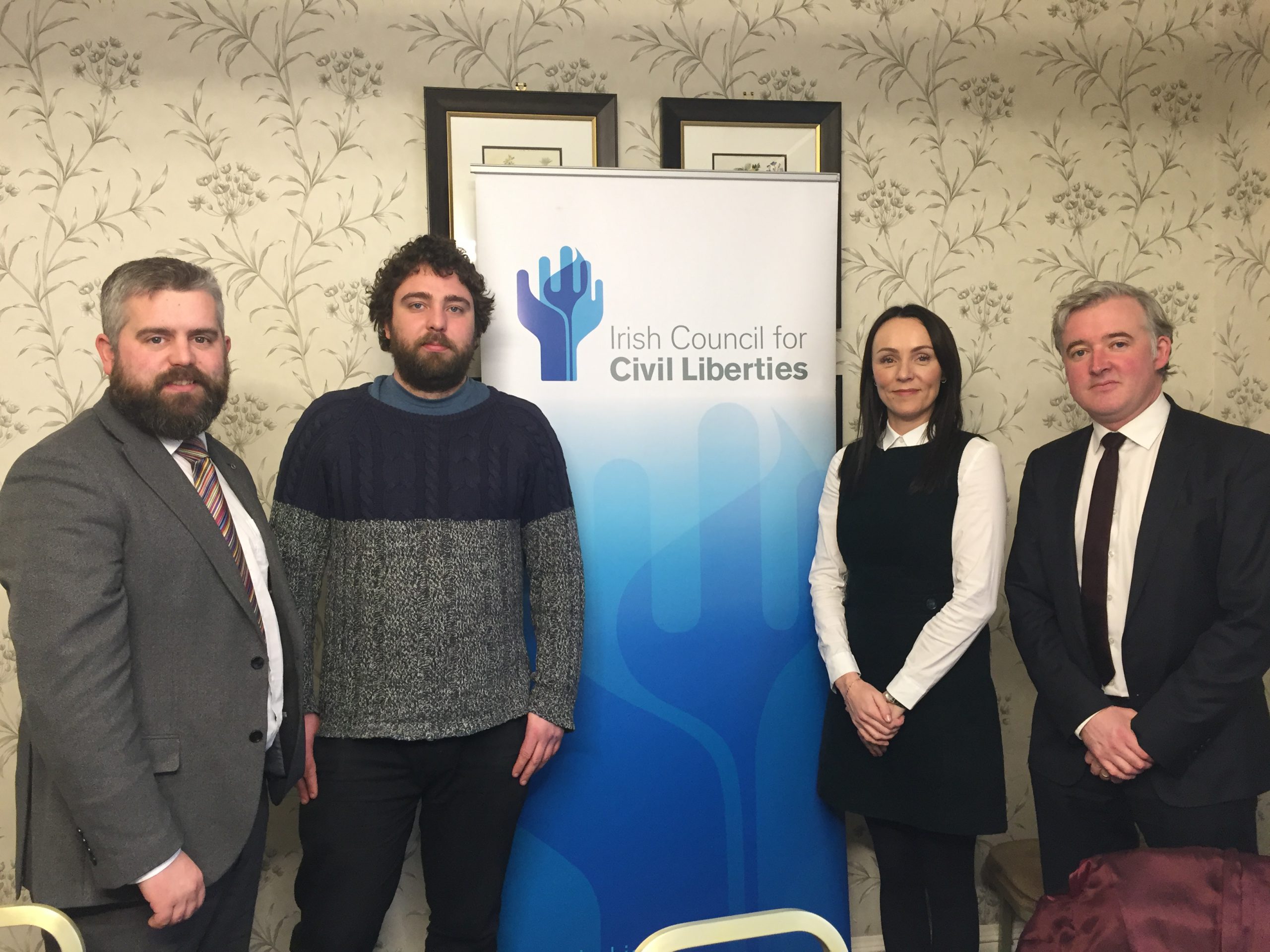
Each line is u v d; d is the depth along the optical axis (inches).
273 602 59.3
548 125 82.2
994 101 90.7
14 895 77.8
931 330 72.7
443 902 68.9
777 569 81.3
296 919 80.7
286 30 79.3
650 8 84.7
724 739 79.7
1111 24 92.4
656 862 78.0
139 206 77.6
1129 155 93.3
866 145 88.7
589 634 78.2
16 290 76.2
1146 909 36.0
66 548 46.7
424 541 65.7
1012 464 92.3
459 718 64.7
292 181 79.8
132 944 49.3
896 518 71.8
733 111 84.9
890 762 70.8
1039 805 69.9
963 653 69.2
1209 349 95.3
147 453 51.5
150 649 50.1
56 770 45.8
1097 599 66.6
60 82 76.2
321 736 65.4
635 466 79.1
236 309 79.3
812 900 79.9
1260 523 60.7
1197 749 61.6
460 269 68.8
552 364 78.0
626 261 78.7
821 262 81.7
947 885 70.0
